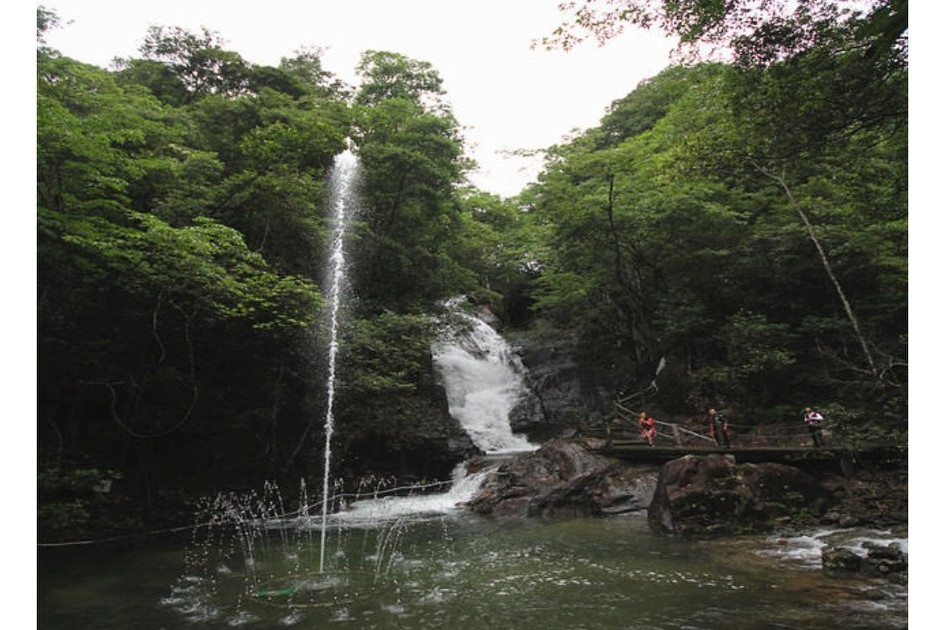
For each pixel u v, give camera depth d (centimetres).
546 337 3175
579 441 1905
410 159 2366
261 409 1898
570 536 1352
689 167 1623
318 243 2069
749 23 1051
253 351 1902
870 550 1028
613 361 2964
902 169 1486
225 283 1503
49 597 951
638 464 1778
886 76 1057
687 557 1119
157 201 1758
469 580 1004
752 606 816
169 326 1711
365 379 1894
